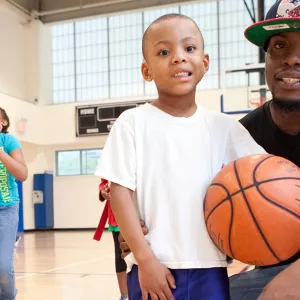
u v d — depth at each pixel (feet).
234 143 4.98
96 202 35.22
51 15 34.27
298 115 5.17
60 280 13.52
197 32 4.80
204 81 33.27
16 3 32.45
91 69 35.99
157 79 4.76
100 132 34.32
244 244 4.19
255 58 31.99
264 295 4.22
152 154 4.69
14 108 31.86
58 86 36.68
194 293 4.48
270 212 4.09
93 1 31.71
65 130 35.14
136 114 4.87
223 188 4.35
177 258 4.47
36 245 24.32
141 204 4.70
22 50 34.68
